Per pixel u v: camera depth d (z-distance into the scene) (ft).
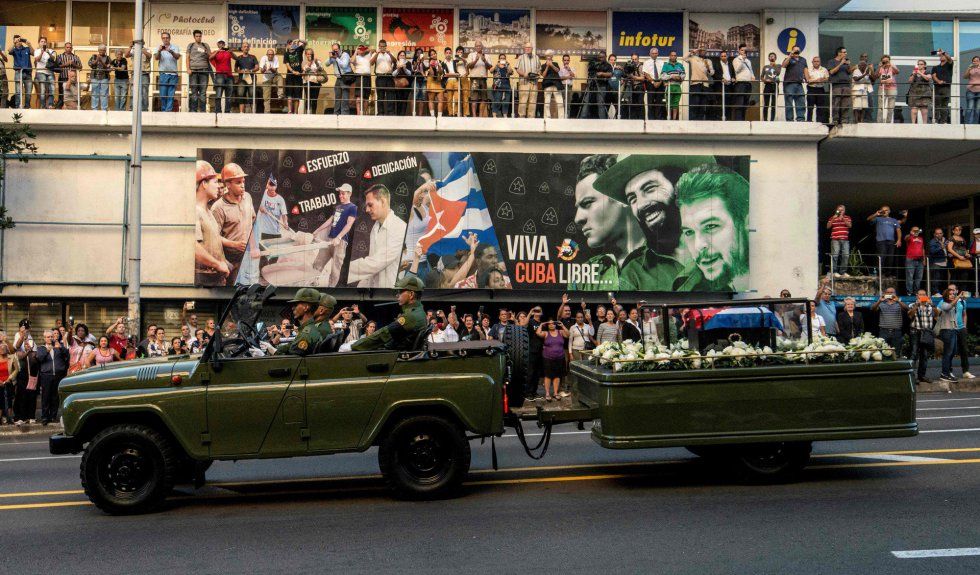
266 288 27.84
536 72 73.67
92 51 74.02
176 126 66.23
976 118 70.03
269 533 22.67
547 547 20.49
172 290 67.56
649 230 66.74
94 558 20.71
